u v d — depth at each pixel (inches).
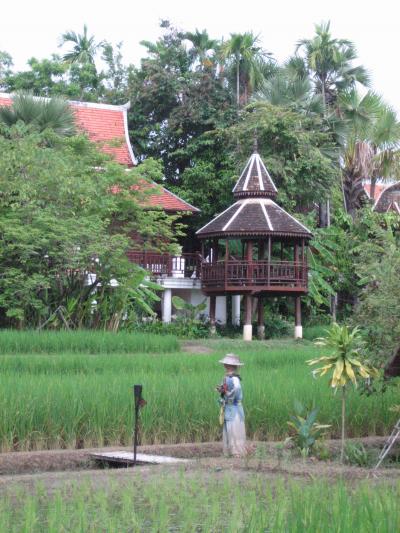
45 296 1375.5
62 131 1533.0
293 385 841.5
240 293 1616.6
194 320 1640.0
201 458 652.7
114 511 438.0
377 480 545.0
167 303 1726.1
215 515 412.2
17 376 811.4
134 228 1472.7
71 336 1215.6
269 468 588.4
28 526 382.9
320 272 1866.4
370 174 2059.5
